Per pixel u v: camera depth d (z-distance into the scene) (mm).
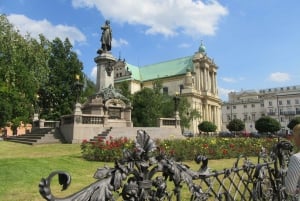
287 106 119062
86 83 61875
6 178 9219
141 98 53250
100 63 32719
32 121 41031
